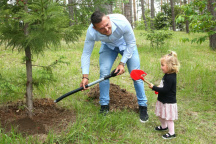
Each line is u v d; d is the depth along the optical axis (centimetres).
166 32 945
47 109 355
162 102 290
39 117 324
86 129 292
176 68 279
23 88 396
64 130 292
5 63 610
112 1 340
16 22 280
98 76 545
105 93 340
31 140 256
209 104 406
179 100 427
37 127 294
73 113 348
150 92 462
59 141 266
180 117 354
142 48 951
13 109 344
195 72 575
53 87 454
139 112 361
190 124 331
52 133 265
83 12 329
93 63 676
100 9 336
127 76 577
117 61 687
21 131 280
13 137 250
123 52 330
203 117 355
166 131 314
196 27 451
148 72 609
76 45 928
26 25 287
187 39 467
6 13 275
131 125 316
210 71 592
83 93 434
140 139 287
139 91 335
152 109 386
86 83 318
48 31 264
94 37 301
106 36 294
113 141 275
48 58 678
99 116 326
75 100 396
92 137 280
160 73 599
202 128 322
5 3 290
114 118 320
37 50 298
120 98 407
